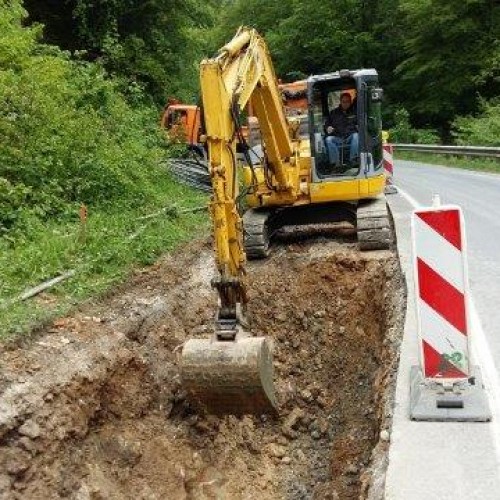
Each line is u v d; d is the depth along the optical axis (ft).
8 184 30.22
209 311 28.91
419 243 16.21
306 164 37.37
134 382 21.94
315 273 33.14
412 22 122.42
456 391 16.71
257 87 28.12
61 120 37.37
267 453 24.35
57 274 26.00
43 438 17.40
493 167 71.00
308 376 28.53
